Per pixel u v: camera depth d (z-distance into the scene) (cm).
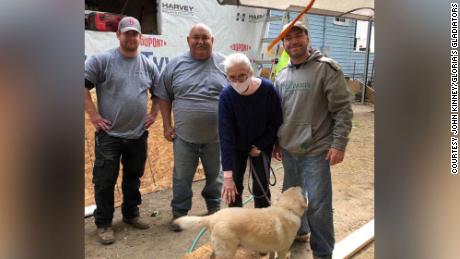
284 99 280
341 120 255
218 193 415
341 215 418
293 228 263
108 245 356
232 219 256
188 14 590
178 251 347
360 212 427
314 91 261
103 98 352
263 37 705
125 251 346
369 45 1203
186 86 363
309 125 266
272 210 266
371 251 334
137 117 361
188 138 371
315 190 270
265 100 282
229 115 290
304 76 265
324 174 269
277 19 691
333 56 1284
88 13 496
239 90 274
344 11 670
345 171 582
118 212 432
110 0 614
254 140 297
